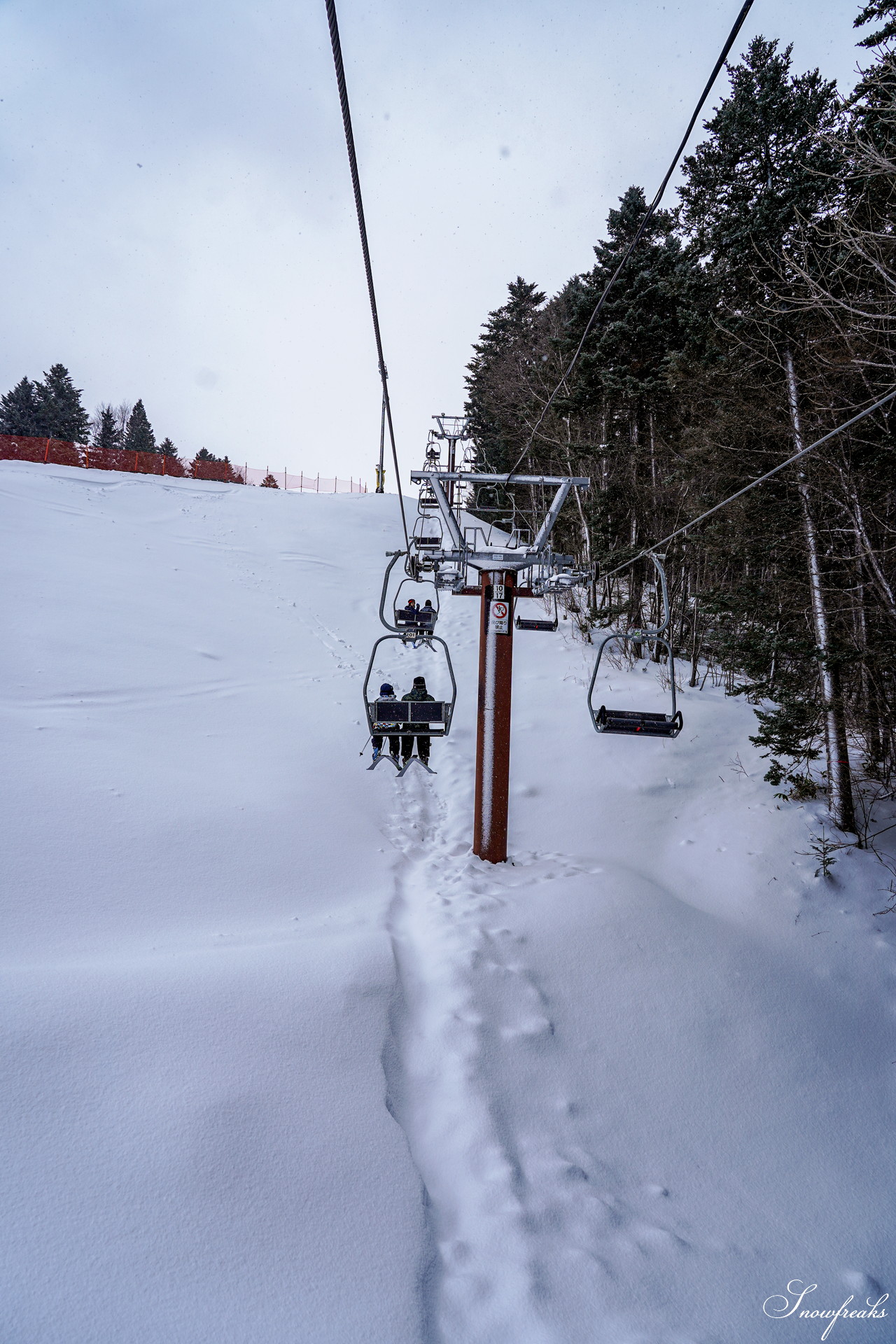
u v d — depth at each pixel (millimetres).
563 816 12625
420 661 20188
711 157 15219
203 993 6355
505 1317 4418
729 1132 6414
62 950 6895
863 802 12430
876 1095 7340
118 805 9906
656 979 7992
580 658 20047
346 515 36281
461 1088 6152
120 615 18641
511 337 46969
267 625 21031
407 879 10172
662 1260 5012
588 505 22266
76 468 35031
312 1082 5730
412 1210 4973
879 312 10859
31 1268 3994
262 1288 4215
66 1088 5137
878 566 11852
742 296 14570
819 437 12406
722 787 13188
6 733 11406
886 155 10070
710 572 20203
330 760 13688
